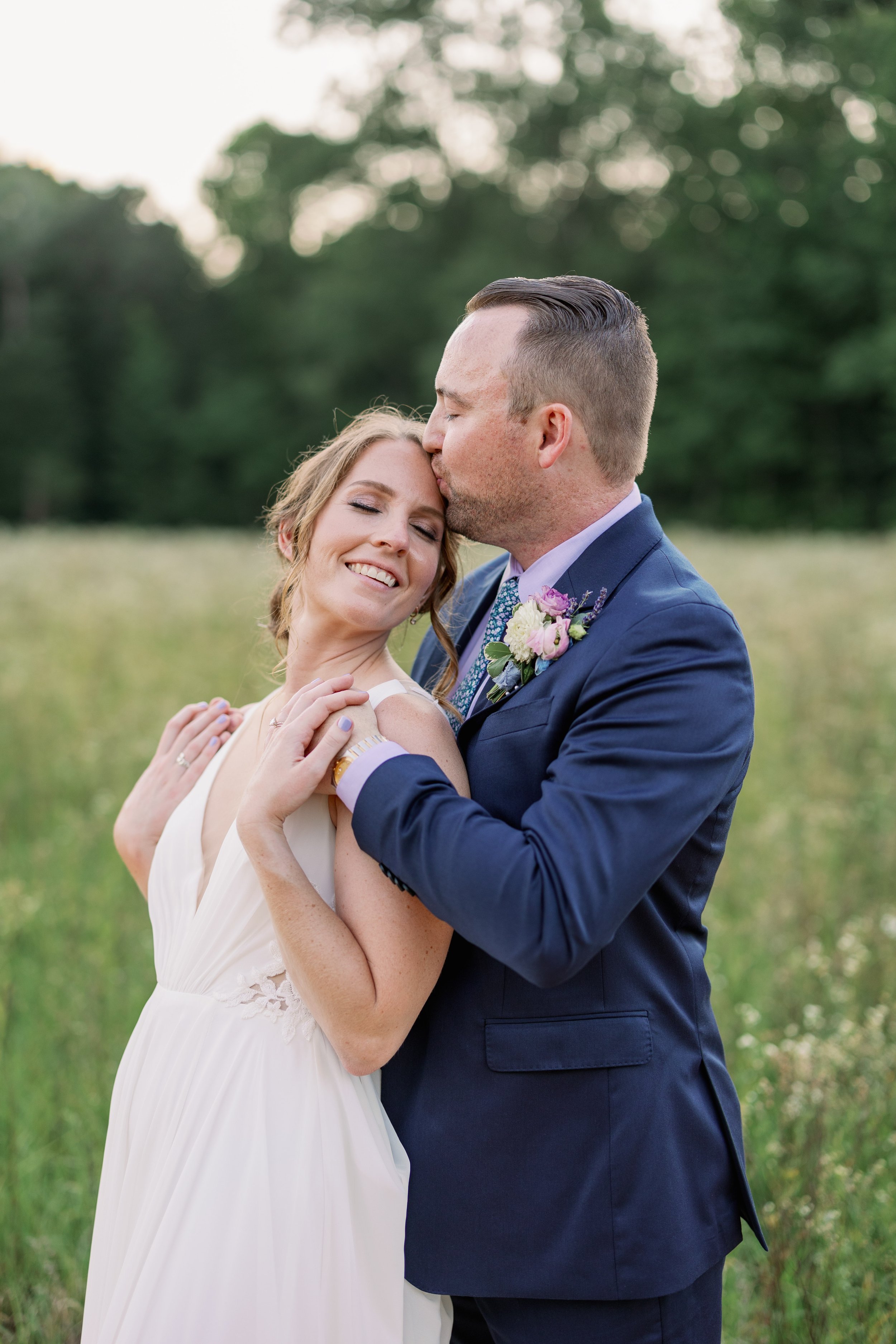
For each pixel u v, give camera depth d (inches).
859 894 167.6
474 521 73.8
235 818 74.8
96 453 1632.6
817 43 1210.0
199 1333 63.6
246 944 71.3
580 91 1355.8
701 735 64.1
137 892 169.6
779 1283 90.8
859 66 1146.0
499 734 70.7
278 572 82.7
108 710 257.3
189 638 334.6
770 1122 110.0
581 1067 66.4
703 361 1214.9
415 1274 68.3
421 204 1462.8
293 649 78.4
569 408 69.6
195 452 1553.9
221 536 784.9
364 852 65.1
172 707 261.1
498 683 71.3
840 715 251.4
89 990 134.9
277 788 66.1
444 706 79.3
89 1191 104.6
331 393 1469.0
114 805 201.9
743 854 190.7
